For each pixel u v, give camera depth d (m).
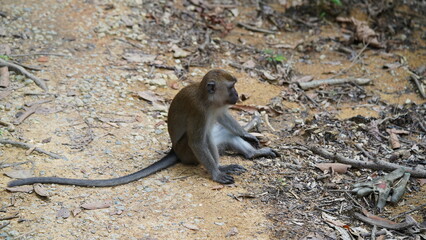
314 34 16.22
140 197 8.90
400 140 11.36
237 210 8.72
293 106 12.76
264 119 12.03
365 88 13.77
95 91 12.06
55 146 10.05
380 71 14.62
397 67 14.76
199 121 9.56
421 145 11.10
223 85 9.53
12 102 11.22
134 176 9.28
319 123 11.89
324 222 8.57
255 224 8.38
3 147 9.85
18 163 9.46
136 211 8.52
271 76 13.77
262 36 15.88
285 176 9.81
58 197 8.67
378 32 16.53
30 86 11.84
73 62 13.04
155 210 8.58
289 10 17.05
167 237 7.94
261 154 10.45
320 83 13.69
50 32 14.01
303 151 10.70
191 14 16.06
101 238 7.83
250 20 16.45
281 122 12.02
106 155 10.02
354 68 14.72
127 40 14.39
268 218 8.56
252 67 14.16
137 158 10.09
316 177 9.77
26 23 14.19
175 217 8.43
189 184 9.41
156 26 15.19
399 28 16.70
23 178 9.06
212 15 15.96
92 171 9.49
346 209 8.95
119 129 10.88
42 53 13.16
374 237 8.26
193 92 9.67
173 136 9.94
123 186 9.16
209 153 9.63
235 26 16.14
